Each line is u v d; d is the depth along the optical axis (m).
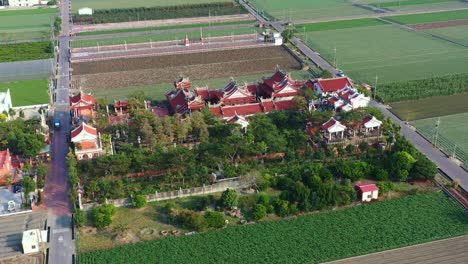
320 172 134.88
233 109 166.00
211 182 134.75
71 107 172.38
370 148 148.50
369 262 107.75
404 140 148.75
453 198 129.00
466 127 167.00
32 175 141.12
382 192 129.88
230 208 125.19
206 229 118.44
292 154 144.00
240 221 121.31
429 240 113.69
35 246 111.94
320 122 156.25
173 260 108.69
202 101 168.62
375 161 141.75
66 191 135.25
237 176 136.00
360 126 156.75
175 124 152.25
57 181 139.88
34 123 171.25
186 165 137.75
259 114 163.12
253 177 133.88
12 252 112.44
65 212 126.38
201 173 135.75
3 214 124.94
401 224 119.12
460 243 113.12
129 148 145.50
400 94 192.25
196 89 180.75
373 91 196.25
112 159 135.38
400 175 135.38
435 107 183.38
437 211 123.81
